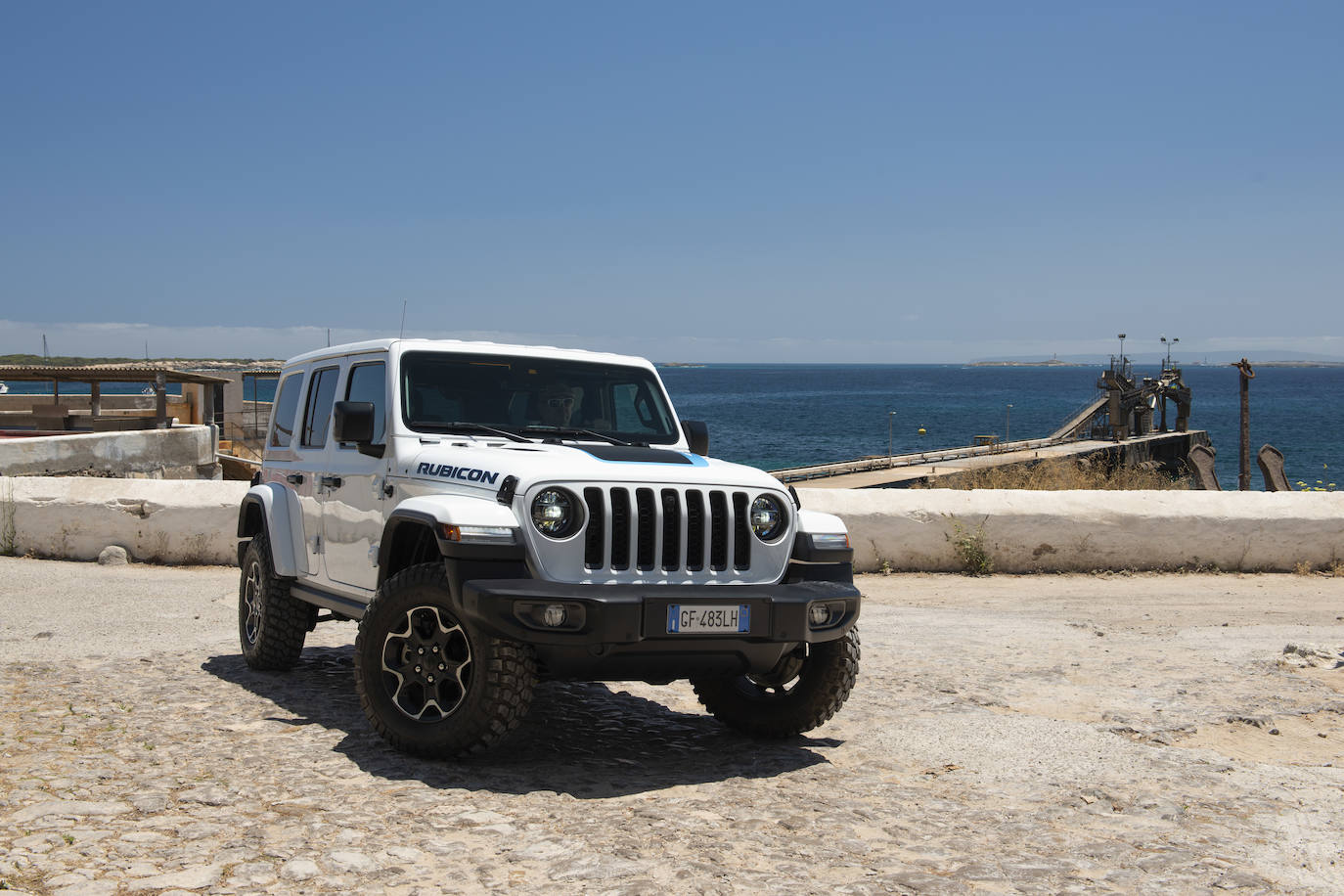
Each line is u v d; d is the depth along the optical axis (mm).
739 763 5441
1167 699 6820
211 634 8602
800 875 3875
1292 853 4207
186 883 3625
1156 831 4434
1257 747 5840
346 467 6480
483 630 4895
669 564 5234
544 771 5156
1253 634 9164
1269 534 12906
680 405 148375
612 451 5625
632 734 6043
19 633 8398
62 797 4484
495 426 6242
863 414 124125
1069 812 4672
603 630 4816
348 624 9648
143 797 4504
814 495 12984
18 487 13180
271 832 4141
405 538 5691
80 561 12914
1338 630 9383
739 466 5852
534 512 5039
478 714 4934
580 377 6629
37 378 31797
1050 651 8367
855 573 12695
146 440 22328
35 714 5887
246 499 7664
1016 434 85750
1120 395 49531
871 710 6516
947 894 3730
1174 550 12875
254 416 37844
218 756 5172
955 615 10055
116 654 7676
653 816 4492
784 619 5176
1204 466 28578
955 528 12766
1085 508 12883
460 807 4523
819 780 5137
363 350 6645
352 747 5395
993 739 5867
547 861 3945
